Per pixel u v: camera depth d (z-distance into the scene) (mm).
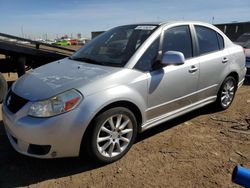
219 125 4613
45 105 2939
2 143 3900
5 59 6688
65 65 3896
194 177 3131
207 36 4695
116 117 3316
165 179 3090
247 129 4469
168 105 3930
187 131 4352
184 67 4043
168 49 3963
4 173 3191
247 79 8891
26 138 2967
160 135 4195
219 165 3379
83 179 3086
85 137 3121
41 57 6648
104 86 3168
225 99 5211
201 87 4453
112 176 3141
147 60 3666
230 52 5020
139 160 3469
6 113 3273
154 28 3969
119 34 4227
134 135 3551
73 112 2951
